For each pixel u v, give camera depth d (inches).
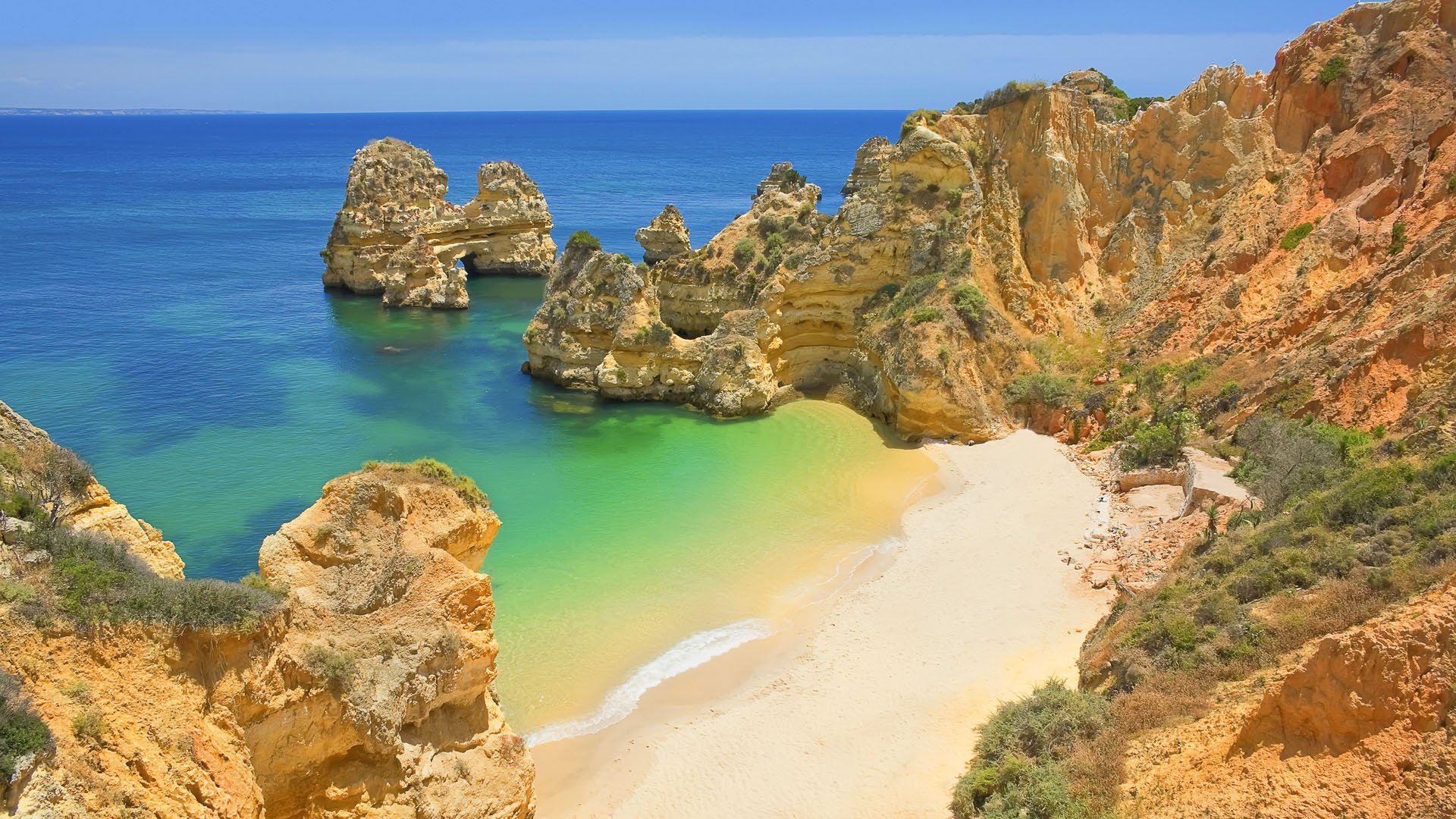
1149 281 2358.5
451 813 821.9
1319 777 710.5
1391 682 701.3
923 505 1819.6
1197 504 1524.4
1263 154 2332.7
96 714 602.2
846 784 1049.5
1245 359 1905.8
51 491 749.9
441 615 838.5
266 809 733.3
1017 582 1469.0
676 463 2043.6
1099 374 2165.4
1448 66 2070.6
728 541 1681.8
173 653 670.5
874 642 1336.1
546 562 1594.5
